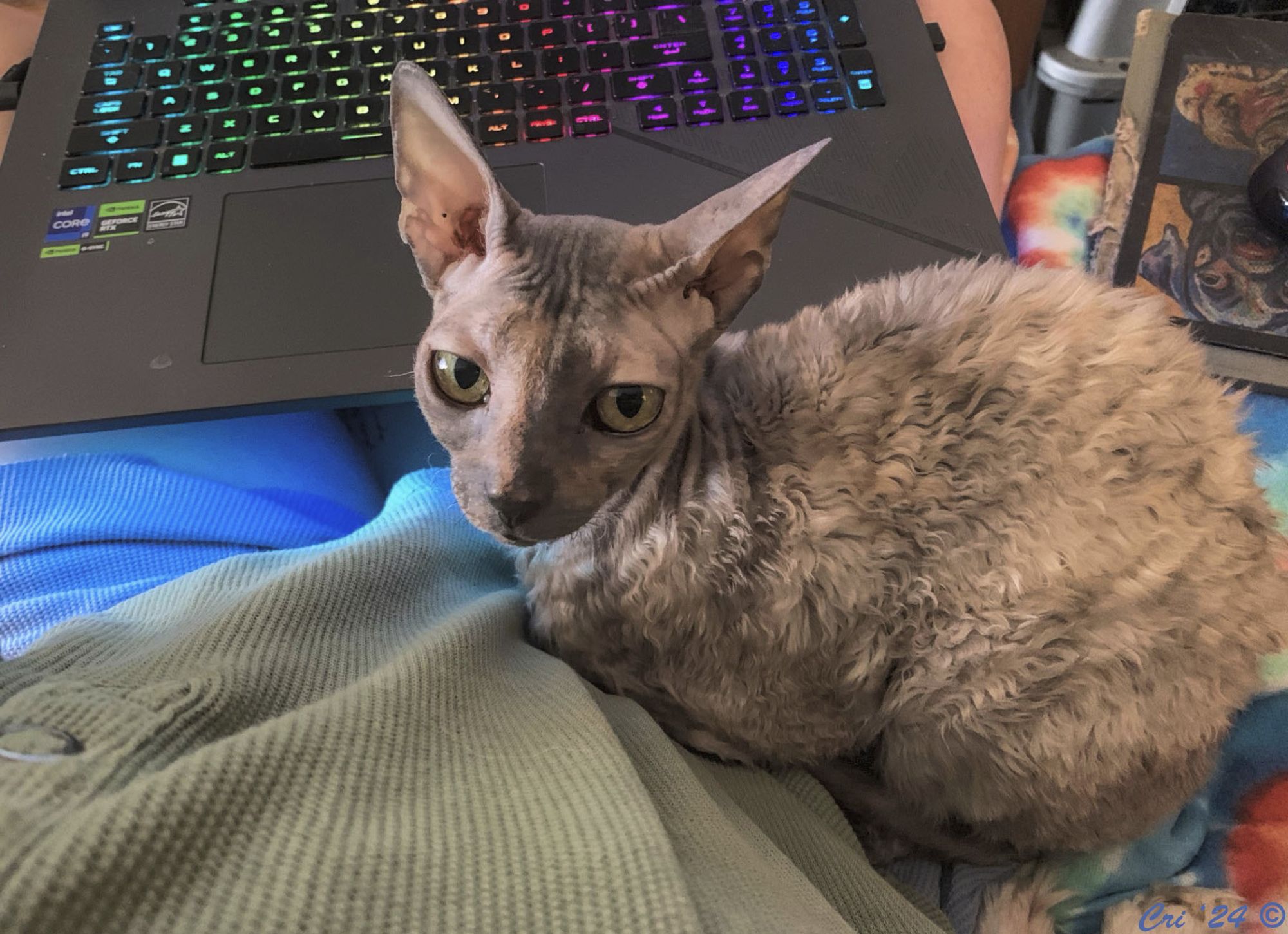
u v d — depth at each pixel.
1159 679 0.53
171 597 0.50
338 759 0.32
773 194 0.42
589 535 0.56
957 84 0.82
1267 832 0.64
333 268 0.65
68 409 0.61
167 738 0.31
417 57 0.72
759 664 0.57
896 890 0.52
